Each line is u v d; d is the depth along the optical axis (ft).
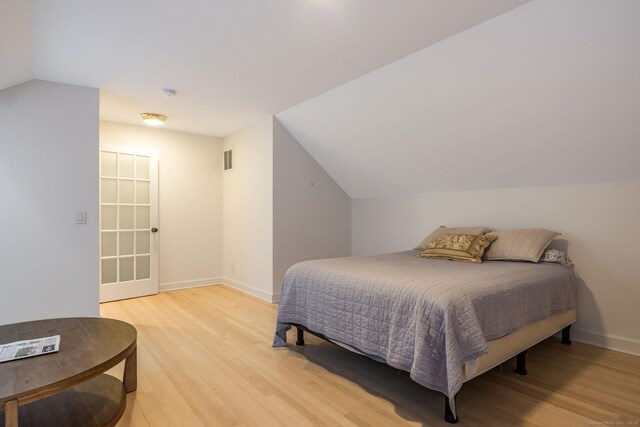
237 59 8.86
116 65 9.20
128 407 6.22
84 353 5.49
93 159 10.77
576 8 6.35
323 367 7.90
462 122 9.76
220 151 17.06
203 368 7.82
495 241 9.89
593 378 7.32
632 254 8.70
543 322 8.00
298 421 5.82
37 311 9.94
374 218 15.37
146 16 6.94
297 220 14.30
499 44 7.50
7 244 9.59
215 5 6.59
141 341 9.46
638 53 6.48
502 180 10.97
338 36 7.76
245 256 15.31
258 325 10.84
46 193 10.10
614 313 8.96
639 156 8.13
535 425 5.68
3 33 7.11
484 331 6.12
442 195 12.92
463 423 5.74
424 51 8.40
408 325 6.10
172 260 15.79
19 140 9.77
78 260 10.52
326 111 11.93
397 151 12.08
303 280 8.64
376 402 6.41
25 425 5.06
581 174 9.32
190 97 11.60
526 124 8.87
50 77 9.92
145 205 14.98
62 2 6.41
